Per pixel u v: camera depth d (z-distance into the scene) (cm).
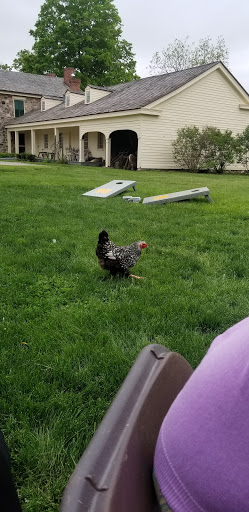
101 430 64
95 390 169
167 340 208
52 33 3262
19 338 208
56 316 235
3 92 2528
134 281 299
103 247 295
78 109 1980
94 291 280
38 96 2655
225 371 53
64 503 54
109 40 3259
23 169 1304
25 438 140
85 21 3175
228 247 396
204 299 263
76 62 3234
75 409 156
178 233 451
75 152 2145
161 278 304
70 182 961
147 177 1203
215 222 521
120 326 224
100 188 788
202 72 1595
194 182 1078
